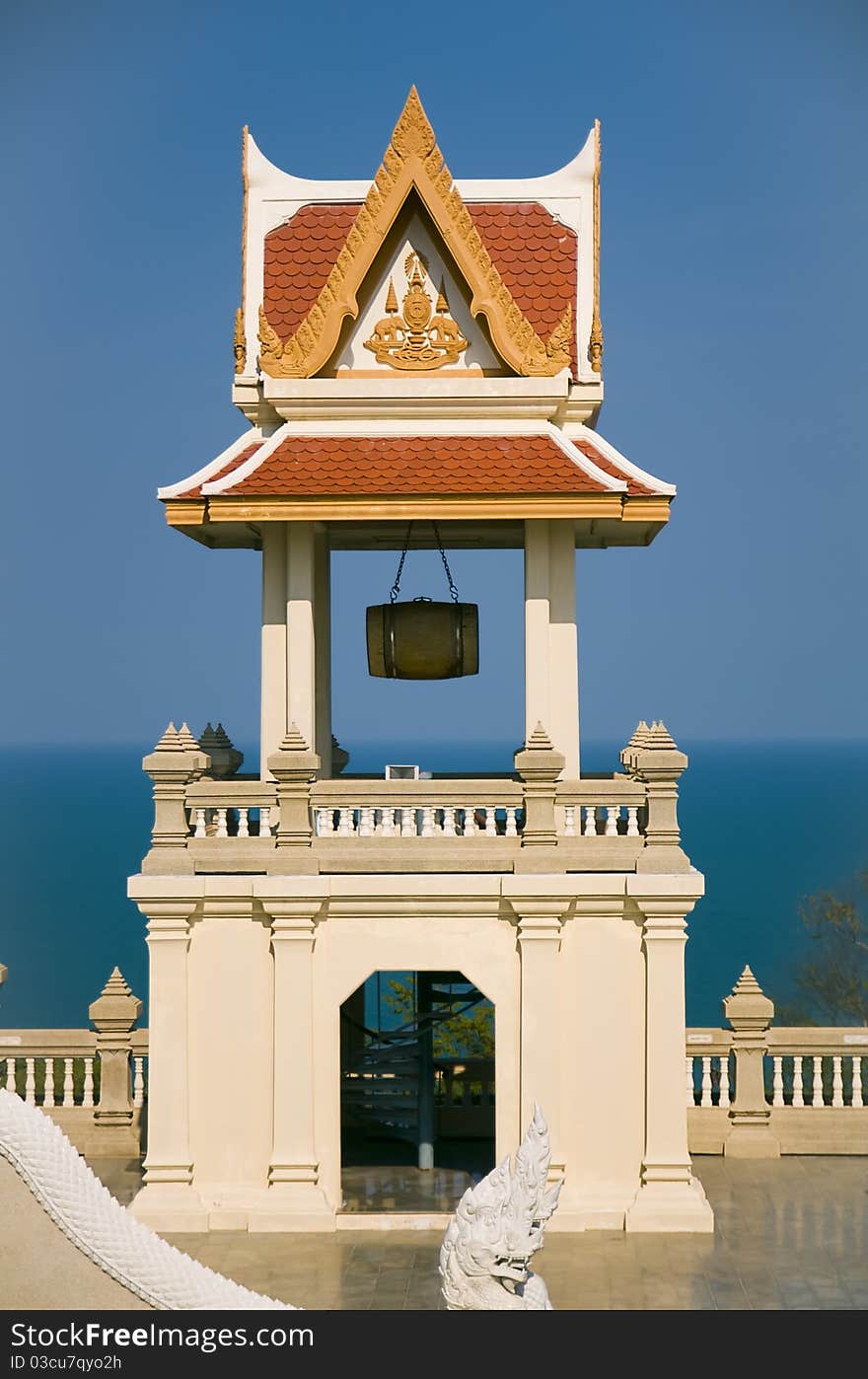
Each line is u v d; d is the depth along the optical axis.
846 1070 27.09
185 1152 18.69
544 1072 18.59
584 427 20.98
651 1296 16.38
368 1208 19.00
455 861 18.72
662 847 18.75
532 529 20.14
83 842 144.00
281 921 18.66
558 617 20.34
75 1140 21.73
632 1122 18.70
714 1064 26.77
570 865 18.75
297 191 21.56
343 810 19.06
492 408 20.17
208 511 19.52
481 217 21.50
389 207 19.94
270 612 20.45
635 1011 18.72
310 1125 18.67
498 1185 12.14
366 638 21.16
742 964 81.31
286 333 21.16
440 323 20.39
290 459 19.89
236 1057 18.84
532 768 18.78
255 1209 18.48
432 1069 20.94
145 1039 21.77
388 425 20.25
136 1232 10.45
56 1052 21.91
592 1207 18.47
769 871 114.00
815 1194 19.89
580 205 21.44
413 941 18.78
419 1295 16.47
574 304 21.23
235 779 22.03
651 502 19.95
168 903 18.69
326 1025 18.83
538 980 18.62
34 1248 10.28
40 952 89.31
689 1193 18.53
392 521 21.69
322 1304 16.23
